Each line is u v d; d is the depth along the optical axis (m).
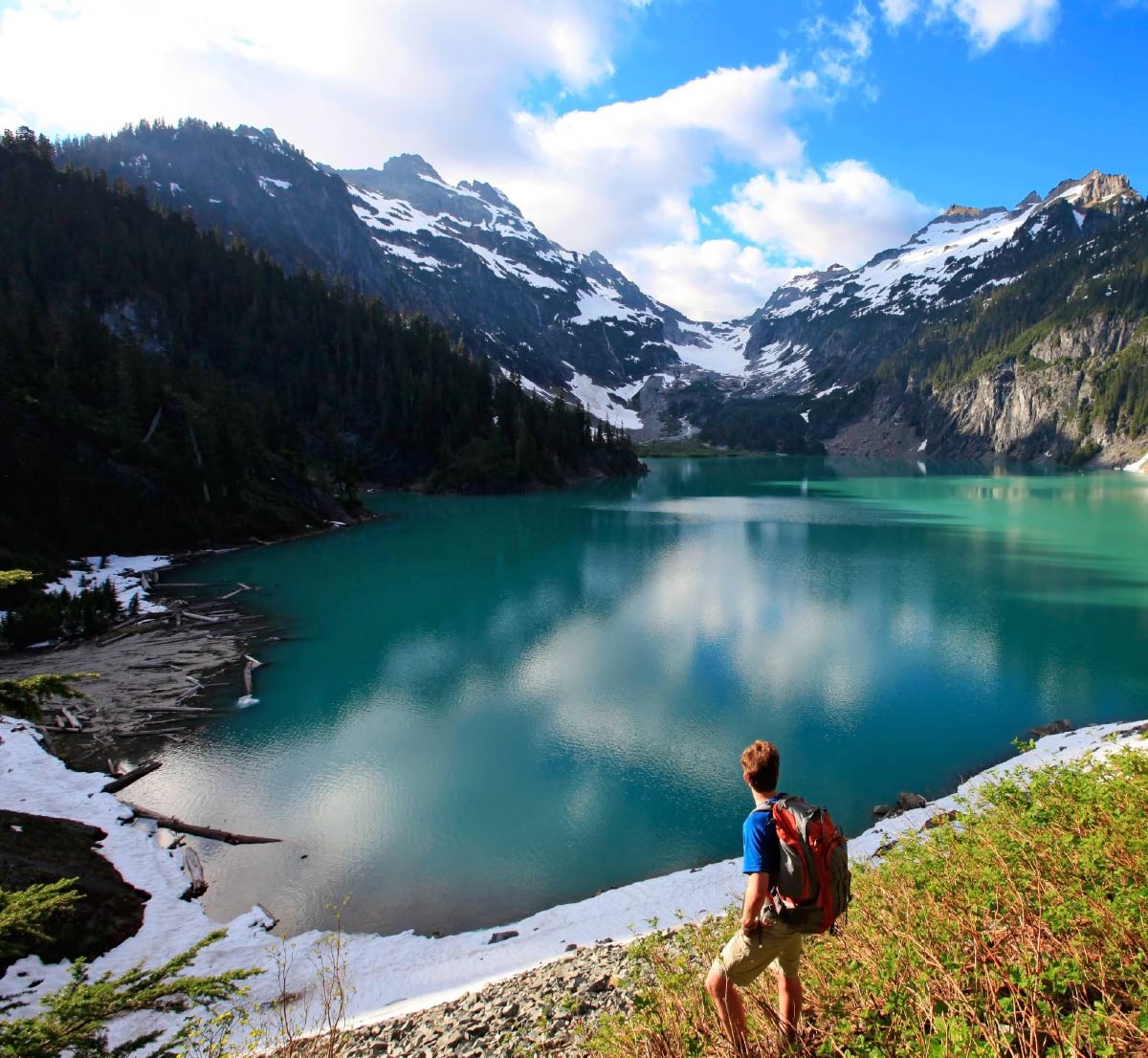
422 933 19.12
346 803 25.64
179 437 79.75
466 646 42.62
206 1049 10.40
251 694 35.31
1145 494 135.25
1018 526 91.38
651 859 22.33
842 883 6.25
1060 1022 6.07
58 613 43.69
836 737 30.30
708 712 32.94
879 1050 6.25
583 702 34.09
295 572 63.72
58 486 65.06
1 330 82.38
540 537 84.38
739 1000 6.84
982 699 34.09
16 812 22.14
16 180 148.12
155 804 25.53
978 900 8.38
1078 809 10.02
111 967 16.91
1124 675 37.03
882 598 53.38
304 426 138.88
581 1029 10.30
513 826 24.17
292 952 17.81
